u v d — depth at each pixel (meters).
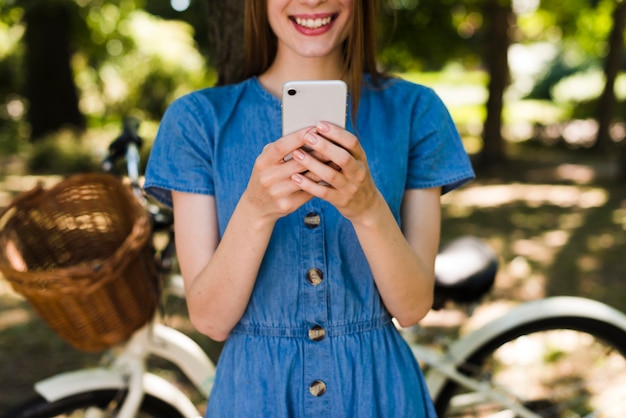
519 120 19.19
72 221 1.67
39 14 11.39
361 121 1.37
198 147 1.34
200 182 1.34
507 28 10.97
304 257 1.31
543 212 7.50
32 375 3.50
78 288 1.46
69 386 1.80
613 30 12.91
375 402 1.34
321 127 1.07
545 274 5.03
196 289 1.30
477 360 2.08
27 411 1.79
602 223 6.84
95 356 3.72
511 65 26.50
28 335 3.97
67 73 12.16
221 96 1.38
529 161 11.73
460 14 11.33
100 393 1.82
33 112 12.14
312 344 1.32
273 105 1.36
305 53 1.31
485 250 2.05
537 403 2.19
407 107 1.38
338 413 1.32
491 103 11.14
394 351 1.38
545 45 26.53
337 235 1.31
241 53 2.09
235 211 1.21
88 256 1.69
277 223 1.31
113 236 1.68
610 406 2.14
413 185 1.40
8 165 10.71
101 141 10.95
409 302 1.32
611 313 2.07
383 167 1.34
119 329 1.59
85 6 11.48
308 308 1.32
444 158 1.40
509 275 5.02
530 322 2.06
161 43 18.11
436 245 1.41
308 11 1.28
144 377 1.87
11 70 17.06
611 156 12.85
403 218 1.41
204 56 17.19
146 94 17.95
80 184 1.65
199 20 15.97
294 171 1.10
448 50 11.38
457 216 7.40
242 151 1.34
